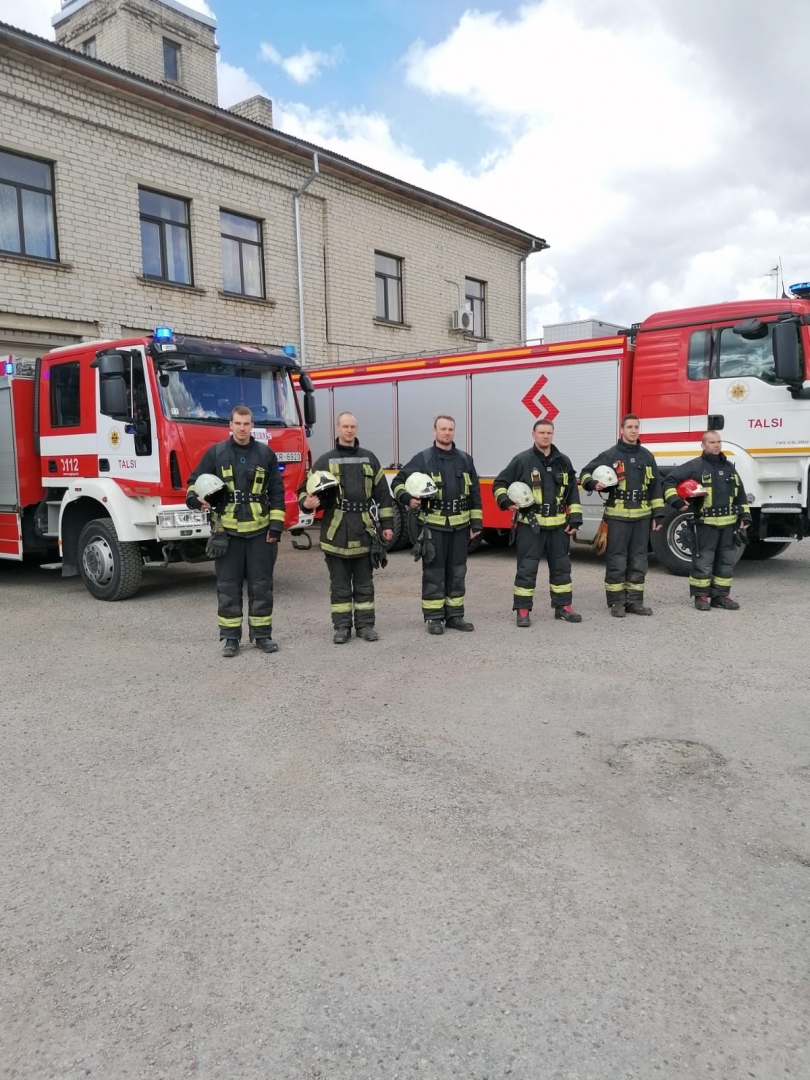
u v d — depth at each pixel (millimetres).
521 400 10266
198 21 20578
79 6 20172
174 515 7547
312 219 17047
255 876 3049
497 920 2736
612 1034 2213
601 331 10195
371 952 2588
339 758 4133
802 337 8219
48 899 2932
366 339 18391
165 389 7609
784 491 8422
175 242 14750
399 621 7195
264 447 6230
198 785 3857
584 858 3113
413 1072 2102
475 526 6715
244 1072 2117
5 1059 2182
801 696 4926
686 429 8938
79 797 3760
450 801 3617
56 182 12727
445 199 19656
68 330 13008
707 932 2648
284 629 6988
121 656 6230
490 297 21938
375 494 6500
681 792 3656
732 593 8102
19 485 8781
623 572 7109
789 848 3164
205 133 14844
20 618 7730
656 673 5441
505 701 4938
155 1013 2344
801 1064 2102
